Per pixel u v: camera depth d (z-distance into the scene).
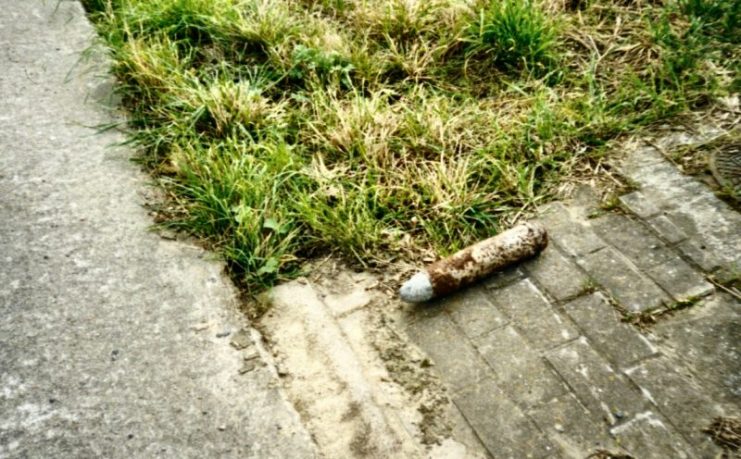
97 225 2.55
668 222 2.66
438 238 2.62
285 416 2.17
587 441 2.17
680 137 2.93
